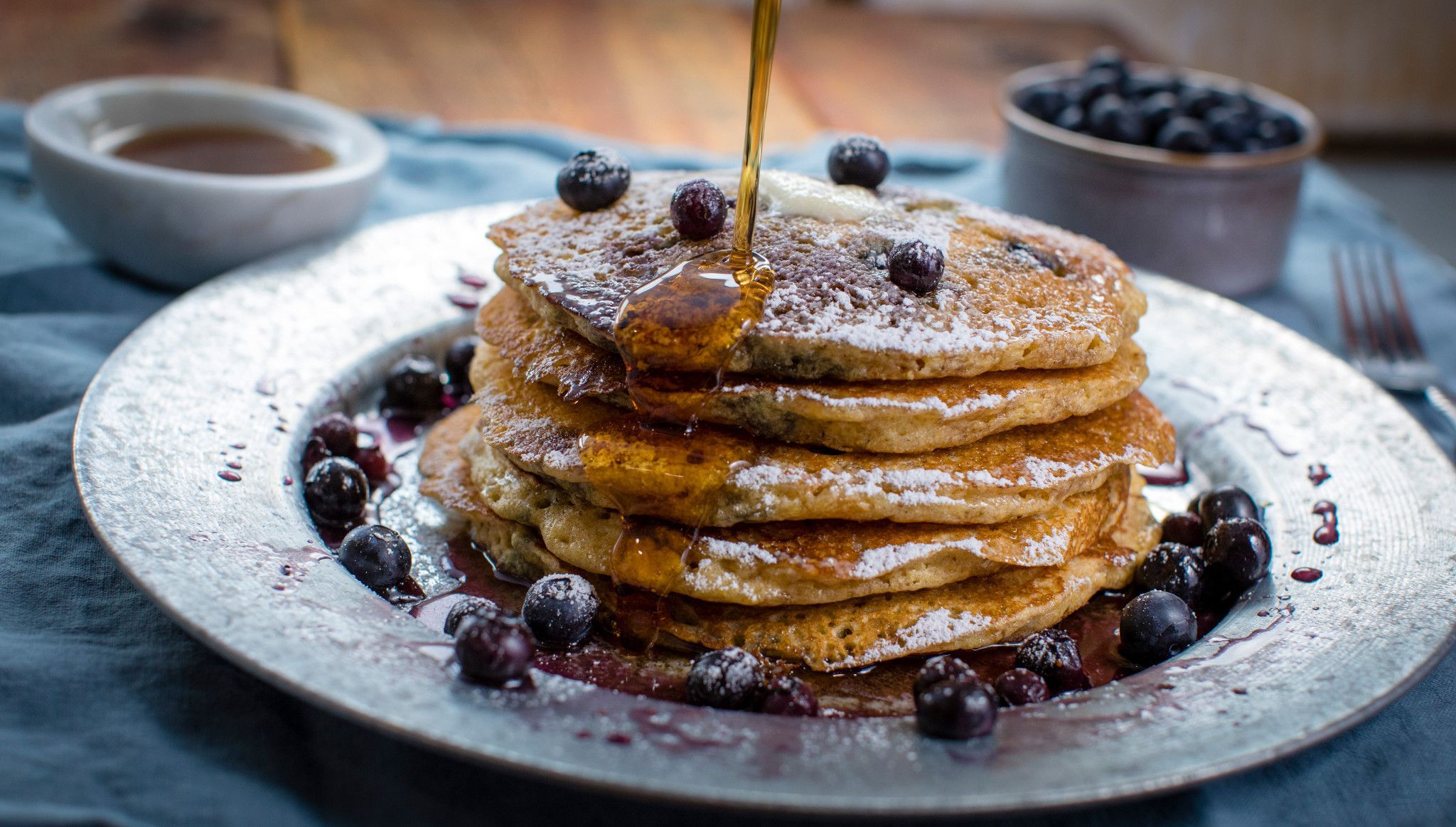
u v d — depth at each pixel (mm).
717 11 890
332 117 579
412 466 465
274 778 374
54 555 418
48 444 447
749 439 413
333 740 383
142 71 662
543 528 426
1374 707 381
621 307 409
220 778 371
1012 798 356
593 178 448
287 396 465
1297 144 571
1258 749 370
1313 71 1271
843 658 412
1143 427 442
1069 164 559
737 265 417
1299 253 615
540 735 363
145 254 527
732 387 405
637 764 359
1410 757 396
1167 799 384
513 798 375
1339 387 489
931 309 415
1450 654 422
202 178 518
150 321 467
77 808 360
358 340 491
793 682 394
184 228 521
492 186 602
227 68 685
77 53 676
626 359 405
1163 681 395
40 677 384
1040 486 416
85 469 411
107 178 511
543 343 430
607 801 376
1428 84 1275
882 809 353
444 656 384
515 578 432
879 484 410
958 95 771
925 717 374
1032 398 415
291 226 534
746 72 778
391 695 367
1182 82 607
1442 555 423
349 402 481
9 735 372
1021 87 607
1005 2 1199
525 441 425
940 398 408
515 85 716
